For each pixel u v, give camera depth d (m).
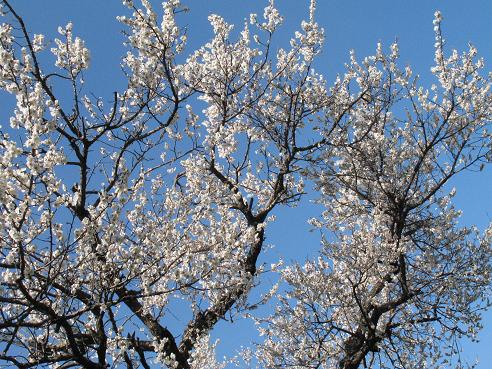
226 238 6.90
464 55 10.08
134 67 7.58
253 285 7.60
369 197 10.13
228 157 10.07
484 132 9.77
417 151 10.23
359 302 8.23
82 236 5.38
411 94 10.26
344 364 8.48
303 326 8.94
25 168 4.99
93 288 5.75
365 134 9.72
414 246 9.98
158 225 7.11
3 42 6.22
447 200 10.30
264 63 9.54
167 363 6.62
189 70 9.84
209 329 7.58
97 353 5.82
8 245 5.46
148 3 7.36
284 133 9.63
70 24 6.73
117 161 6.07
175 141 7.54
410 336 9.18
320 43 10.02
